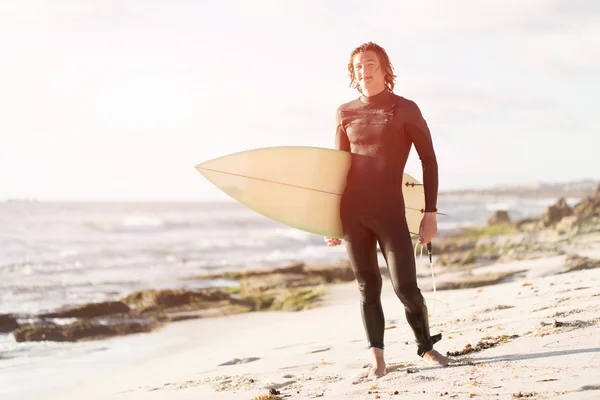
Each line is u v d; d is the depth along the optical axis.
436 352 3.80
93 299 12.69
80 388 5.41
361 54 3.76
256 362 5.25
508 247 16.70
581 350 3.47
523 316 4.97
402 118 3.68
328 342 5.86
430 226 3.72
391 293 9.73
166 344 7.58
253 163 3.99
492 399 2.79
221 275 15.56
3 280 15.88
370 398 3.14
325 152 3.83
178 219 39.06
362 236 3.73
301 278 13.79
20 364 6.68
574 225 19.95
